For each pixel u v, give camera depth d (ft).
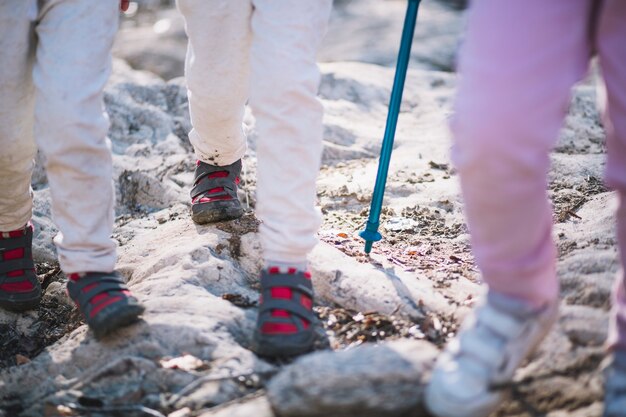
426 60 21.67
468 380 5.43
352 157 12.96
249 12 7.90
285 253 7.13
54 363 7.49
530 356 6.51
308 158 7.04
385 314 7.77
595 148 12.68
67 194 7.22
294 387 5.63
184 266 8.52
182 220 10.03
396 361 5.74
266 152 7.06
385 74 16.31
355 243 9.27
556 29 4.99
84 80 6.99
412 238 9.66
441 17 27.02
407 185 11.14
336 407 5.52
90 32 7.03
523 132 4.96
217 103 8.46
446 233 9.81
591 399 5.99
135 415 6.66
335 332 7.59
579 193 10.24
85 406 6.87
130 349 7.32
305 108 6.97
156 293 8.11
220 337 7.36
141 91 14.48
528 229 5.31
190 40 8.23
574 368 6.30
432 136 13.58
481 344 5.51
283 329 6.97
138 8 29.25
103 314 7.21
